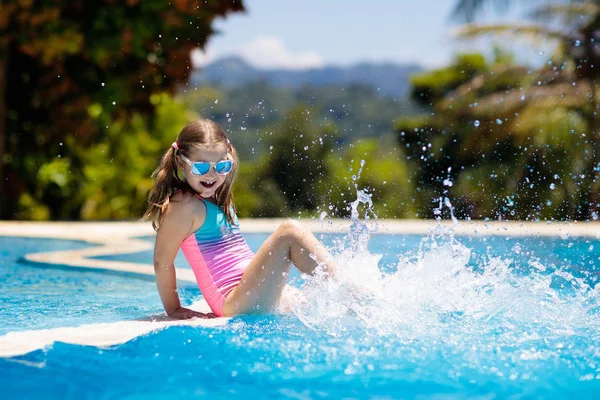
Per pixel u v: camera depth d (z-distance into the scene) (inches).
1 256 243.0
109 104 422.9
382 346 94.7
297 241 114.0
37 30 381.7
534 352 92.4
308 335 100.8
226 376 82.4
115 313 132.8
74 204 507.5
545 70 571.2
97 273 196.9
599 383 79.9
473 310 117.3
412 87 798.5
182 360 88.4
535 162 565.6
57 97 418.9
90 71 421.1
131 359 88.7
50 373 82.6
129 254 244.4
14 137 446.0
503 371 84.3
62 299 151.4
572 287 150.1
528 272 161.9
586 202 526.0
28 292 162.1
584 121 557.3
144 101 444.8
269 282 115.6
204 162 120.0
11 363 85.5
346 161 697.6
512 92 593.6
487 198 570.6
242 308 117.5
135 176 559.5
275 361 88.0
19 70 430.0
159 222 122.4
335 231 219.3
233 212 130.3
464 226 316.2
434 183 642.8
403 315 112.5
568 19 545.3
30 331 100.9
